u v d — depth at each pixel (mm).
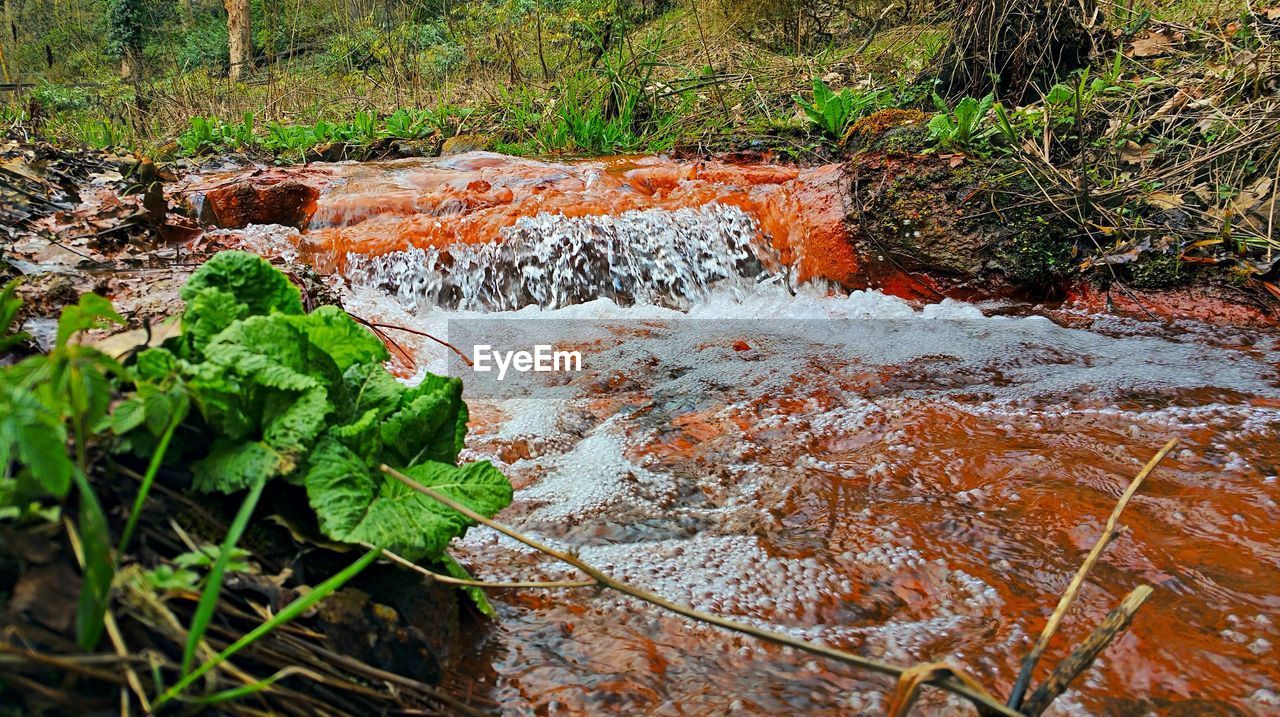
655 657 1807
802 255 5215
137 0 19625
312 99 11320
